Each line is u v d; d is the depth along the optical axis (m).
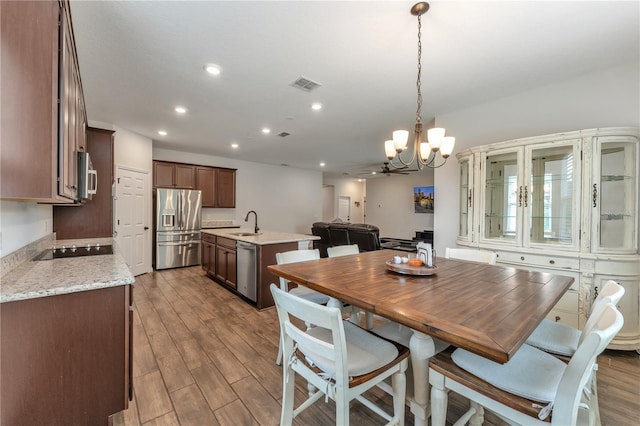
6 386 1.28
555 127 2.84
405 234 9.67
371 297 1.27
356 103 3.34
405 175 9.72
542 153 2.72
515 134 3.10
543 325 1.64
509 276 1.71
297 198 8.55
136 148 4.76
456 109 3.54
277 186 8.05
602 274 2.36
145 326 2.87
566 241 2.61
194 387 1.91
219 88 2.94
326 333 1.51
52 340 1.37
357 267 1.91
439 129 2.14
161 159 5.86
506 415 1.05
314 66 2.48
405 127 4.34
